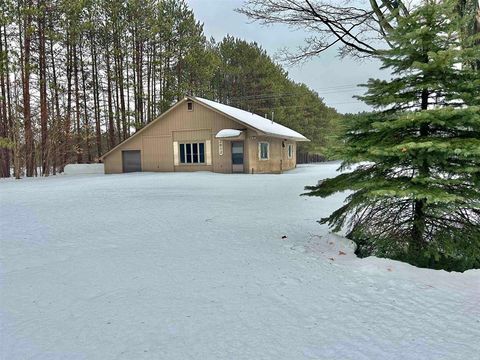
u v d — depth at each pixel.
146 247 4.64
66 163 27.00
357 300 3.01
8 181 17.69
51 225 6.11
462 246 4.04
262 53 37.84
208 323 2.58
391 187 3.98
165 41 29.59
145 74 29.88
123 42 27.11
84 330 2.48
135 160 23.02
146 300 2.99
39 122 23.39
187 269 3.78
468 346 2.26
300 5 8.38
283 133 23.58
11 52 20.36
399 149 3.77
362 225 4.66
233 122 20.30
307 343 2.31
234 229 5.68
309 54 9.41
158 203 8.59
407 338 2.37
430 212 4.11
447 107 3.65
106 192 11.29
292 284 3.37
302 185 12.70
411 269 3.75
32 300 3.00
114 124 30.27
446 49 3.98
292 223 6.11
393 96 4.19
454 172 3.87
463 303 2.94
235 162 20.55
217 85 38.88
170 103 30.02
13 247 4.68
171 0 30.05
